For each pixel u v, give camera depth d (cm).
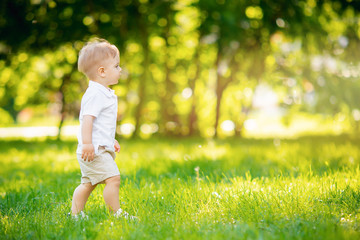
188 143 1071
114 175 329
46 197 399
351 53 1033
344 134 1298
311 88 1042
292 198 325
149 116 1427
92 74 344
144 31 1175
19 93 1450
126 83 1330
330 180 399
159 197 370
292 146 851
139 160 660
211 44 1134
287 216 298
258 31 1093
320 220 281
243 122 1380
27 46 1173
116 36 1134
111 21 1127
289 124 1100
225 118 1426
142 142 1128
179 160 631
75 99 1359
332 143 926
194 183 425
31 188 439
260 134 1728
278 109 1102
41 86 1410
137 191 397
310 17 1062
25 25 1109
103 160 326
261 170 527
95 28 1116
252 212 307
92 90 333
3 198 418
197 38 1266
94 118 328
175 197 363
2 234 283
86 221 300
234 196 357
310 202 332
